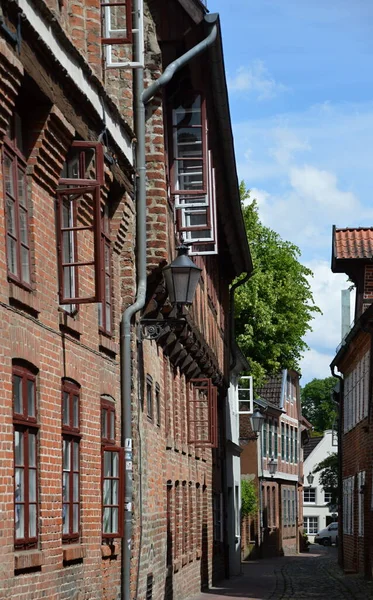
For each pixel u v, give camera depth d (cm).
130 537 1752
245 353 6275
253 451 6781
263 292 6184
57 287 1410
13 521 1187
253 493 6103
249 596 3100
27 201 1326
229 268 4228
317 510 11344
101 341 1689
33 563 1252
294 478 8175
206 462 3547
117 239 1834
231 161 2934
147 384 2128
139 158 1917
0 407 1154
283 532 7625
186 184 2247
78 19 1669
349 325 5069
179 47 2147
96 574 1591
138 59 1692
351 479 4500
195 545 3128
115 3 1681
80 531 1530
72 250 1526
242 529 6181
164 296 2052
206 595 3120
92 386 1603
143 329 2016
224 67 2308
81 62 1456
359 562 4175
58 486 1386
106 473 1731
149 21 2084
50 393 1366
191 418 3130
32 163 1329
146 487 2048
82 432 1539
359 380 4162
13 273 1243
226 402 4359
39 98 1315
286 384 7988
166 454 2472
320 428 12800
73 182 1423
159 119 2073
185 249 1928
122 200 1830
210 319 3522
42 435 1325
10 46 1163
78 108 1486
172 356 2639
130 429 1817
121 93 1953
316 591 3328
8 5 1148
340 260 4150
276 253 6297
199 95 2236
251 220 6338
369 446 3716
